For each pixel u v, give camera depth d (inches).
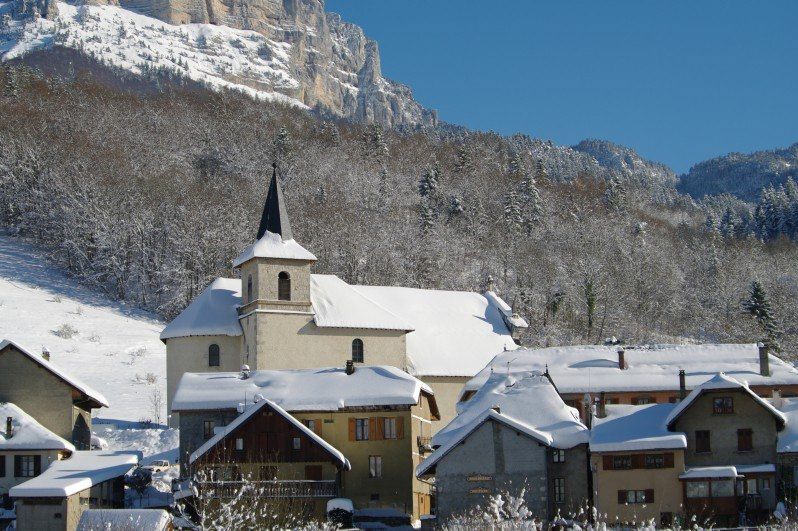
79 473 2155.5
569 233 7327.8
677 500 1983.3
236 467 2135.8
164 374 4028.1
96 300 5324.8
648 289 6358.3
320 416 2410.2
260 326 3235.7
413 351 3501.5
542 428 2080.5
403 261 5974.4
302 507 2078.0
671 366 2714.1
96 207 5861.2
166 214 5930.1
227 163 7824.8
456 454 2032.5
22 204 6333.7
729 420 2058.3
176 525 1791.3
